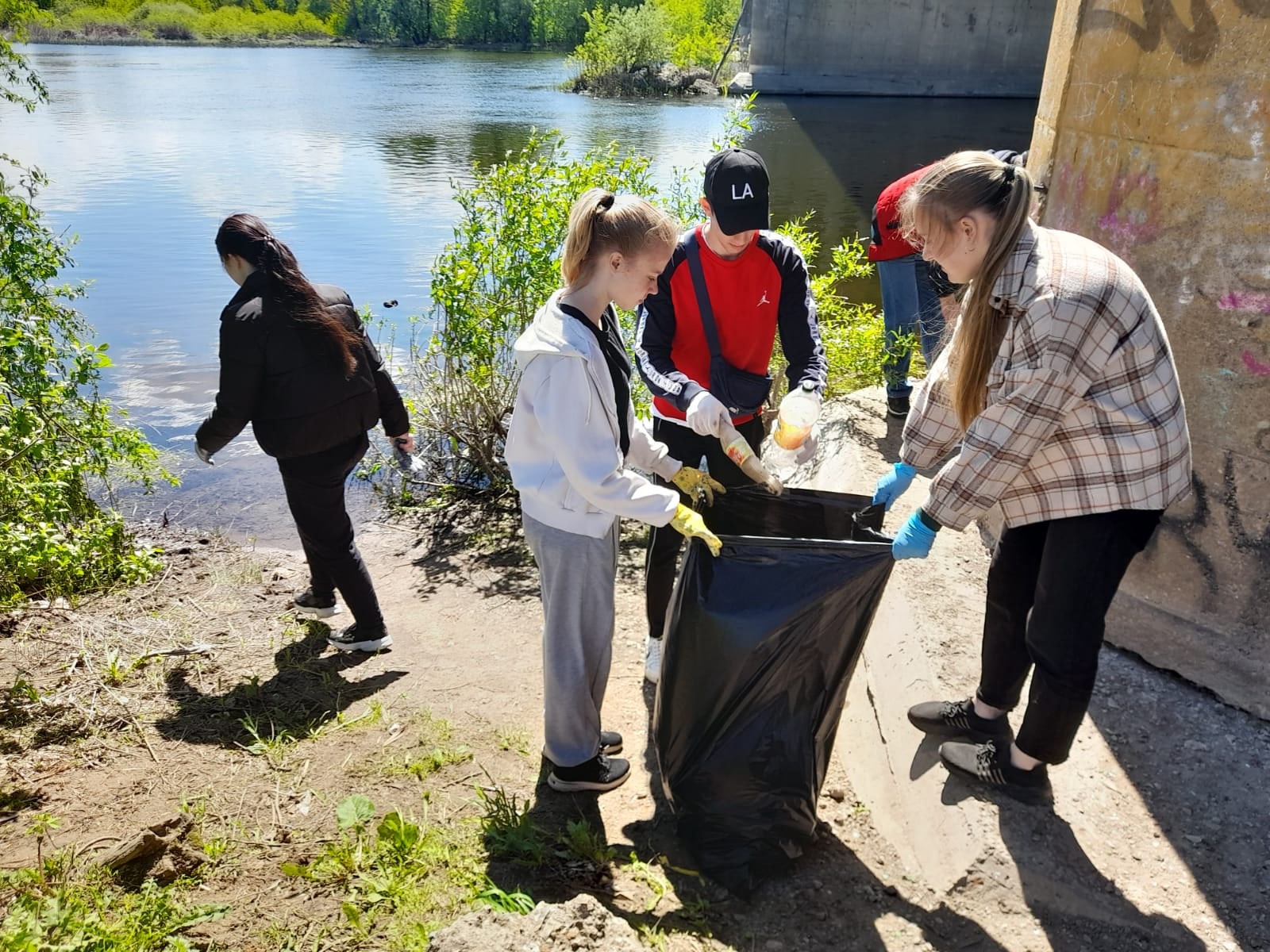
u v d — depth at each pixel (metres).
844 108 29.69
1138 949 2.20
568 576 2.63
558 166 5.48
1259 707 2.90
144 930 2.28
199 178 15.78
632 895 2.49
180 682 3.59
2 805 2.78
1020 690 2.65
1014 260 2.12
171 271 10.49
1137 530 2.28
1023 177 2.11
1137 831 2.51
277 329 3.27
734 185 2.78
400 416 3.79
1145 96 2.93
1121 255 3.08
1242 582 2.89
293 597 4.46
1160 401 2.18
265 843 2.66
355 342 3.50
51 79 34.59
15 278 5.26
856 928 2.35
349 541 3.74
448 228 12.38
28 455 4.64
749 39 36.47
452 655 3.90
